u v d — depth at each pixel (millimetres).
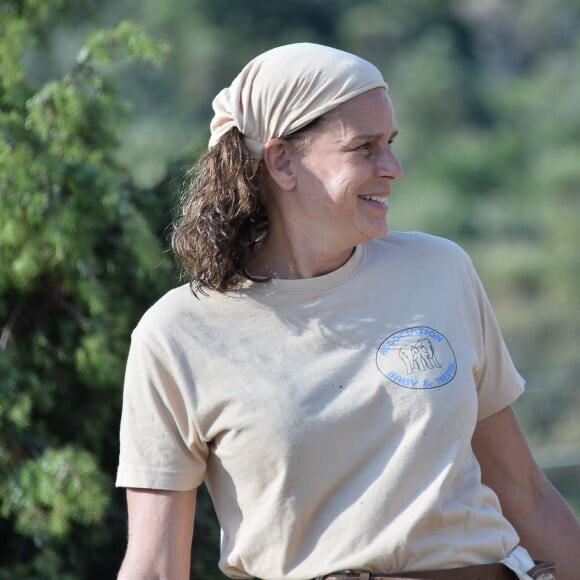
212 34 98625
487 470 7781
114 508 11500
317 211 7168
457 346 7184
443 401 6973
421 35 110750
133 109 12078
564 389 33844
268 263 7379
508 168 91500
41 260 10758
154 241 10844
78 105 11242
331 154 7090
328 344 7098
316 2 108062
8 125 10992
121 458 7266
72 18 12891
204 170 7523
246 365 7066
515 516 7789
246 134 7312
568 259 73500
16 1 12406
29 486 10516
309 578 6961
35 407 11141
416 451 6891
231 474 7121
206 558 11195
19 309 11102
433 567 6867
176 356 7137
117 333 11062
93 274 10758
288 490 6934
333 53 7145
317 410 6938
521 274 74312
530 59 113750
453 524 6922
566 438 32500
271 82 7180
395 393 6969
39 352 11016
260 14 102812
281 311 7168
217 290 7227
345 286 7207
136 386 7242
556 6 114688
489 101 102625
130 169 11969
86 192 10750
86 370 10906
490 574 6980
